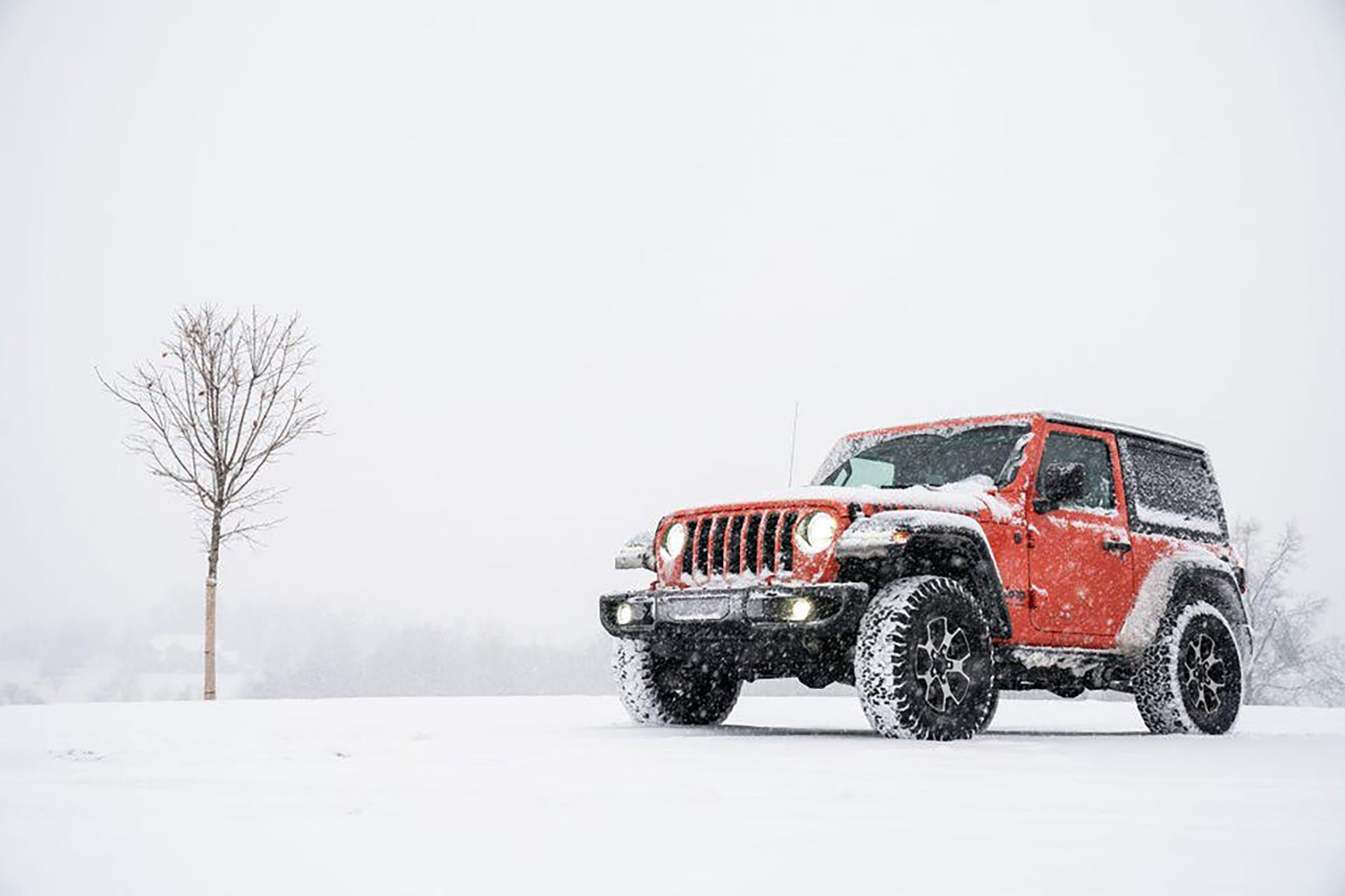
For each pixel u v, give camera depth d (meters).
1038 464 6.77
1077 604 6.66
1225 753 5.05
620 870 2.27
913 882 2.17
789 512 6.09
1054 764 4.35
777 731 6.61
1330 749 5.31
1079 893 2.08
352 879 2.19
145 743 4.99
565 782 3.58
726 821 2.83
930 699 5.74
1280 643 28.38
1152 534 7.21
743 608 5.89
